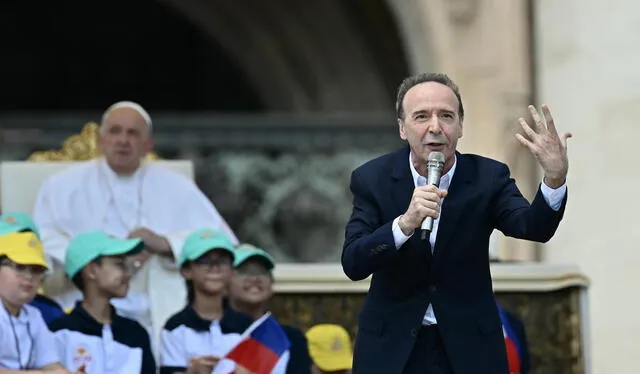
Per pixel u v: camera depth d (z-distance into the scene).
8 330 21.00
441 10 39.84
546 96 37.59
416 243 16.42
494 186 16.56
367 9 50.34
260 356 22.33
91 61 63.91
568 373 26.33
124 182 26.61
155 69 63.81
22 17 63.47
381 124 45.31
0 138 43.22
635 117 36.06
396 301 16.59
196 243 23.31
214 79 63.47
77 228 26.14
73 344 21.91
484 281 16.66
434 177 16.03
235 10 53.47
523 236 16.25
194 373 22.16
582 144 36.41
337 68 52.44
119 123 26.61
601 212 35.81
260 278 24.06
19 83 63.81
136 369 22.09
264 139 45.16
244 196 45.06
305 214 45.19
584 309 26.45
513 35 38.78
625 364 35.00
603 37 36.47
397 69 50.50
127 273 22.41
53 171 27.33
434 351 16.56
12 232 21.38
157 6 63.41
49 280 25.38
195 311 23.22
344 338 24.64
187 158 44.75
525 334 24.98
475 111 39.00
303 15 52.16
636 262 35.44
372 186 16.72
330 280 26.33
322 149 45.19
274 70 54.22
